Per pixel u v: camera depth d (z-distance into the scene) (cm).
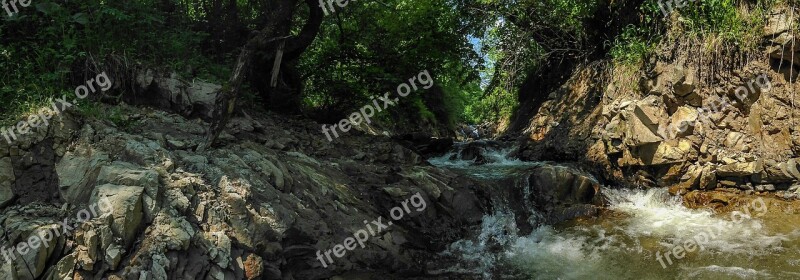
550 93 1326
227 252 464
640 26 931
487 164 991
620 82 897
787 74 705
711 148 745
